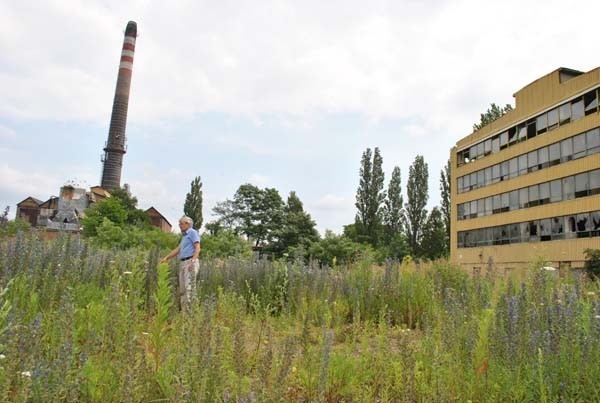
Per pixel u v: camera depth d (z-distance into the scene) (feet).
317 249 145.48
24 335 10.82
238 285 30.91
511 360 13.84
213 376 10.40
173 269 27.86
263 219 225.76
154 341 12.50
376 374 14.03
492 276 30.94
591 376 12.92
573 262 107.45
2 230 28.32
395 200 208.13
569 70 116.78
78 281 20.95
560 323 14.71
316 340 16.84
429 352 13.94
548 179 118.42
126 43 312.50
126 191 257.34
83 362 10.96
